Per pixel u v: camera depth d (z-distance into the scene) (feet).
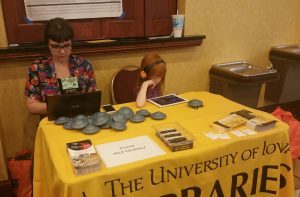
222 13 9.29
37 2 7.26
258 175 4.86
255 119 4.98
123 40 8.10
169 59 8.92
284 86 10.48
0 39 6.98
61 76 6.57
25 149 7.92
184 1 8.64
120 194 3.84
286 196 5.22
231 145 4.42
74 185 3.51
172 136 4.43
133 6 8.35
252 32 10.02
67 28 6.19
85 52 7.52
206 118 5.22
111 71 8.21
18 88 7.37
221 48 9.66
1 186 6.97
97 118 4.88
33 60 7.21
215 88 9.63
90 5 7.77
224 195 4.67
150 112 5.46
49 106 4.94
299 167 7.12
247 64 9.83
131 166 3.82
